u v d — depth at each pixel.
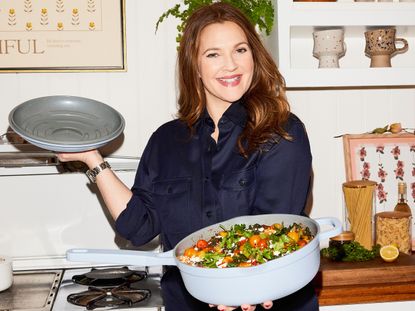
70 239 2.23
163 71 2.33
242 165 1.63
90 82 2.31
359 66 2.39
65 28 2.27
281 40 2.08
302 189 1.61
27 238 2.21
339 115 2.41
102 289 1.97
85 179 2.22
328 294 1.93
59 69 2.28
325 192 2.43
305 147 1.61
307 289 1.64
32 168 2.17
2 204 2.19
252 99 1.63
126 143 2.34
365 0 2.15
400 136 2.42
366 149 2.41
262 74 1.66
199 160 1.67
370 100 2.42
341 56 2.23
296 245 1.34
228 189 1.63
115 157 2.18
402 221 2.20
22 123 1.88
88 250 1.41
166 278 1.73
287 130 1.61
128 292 1.94
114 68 2.30
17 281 2.12
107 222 2.24
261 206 1.63
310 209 2.43
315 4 2.08
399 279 2.00
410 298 1.95
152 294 1.94
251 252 1.32
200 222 1.65
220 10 1.61
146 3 2.30
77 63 2.29
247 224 1.53
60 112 1.99
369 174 2.41
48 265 2.23
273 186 1.61
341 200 2.42
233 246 1.38
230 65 1.56
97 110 2.02
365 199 2.20
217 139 1.67
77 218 2.23
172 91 2.34
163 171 1.70
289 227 1.45
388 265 2.02
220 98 1.61
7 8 2.25
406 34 2.34
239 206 1.63
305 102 2.40
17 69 2.26
